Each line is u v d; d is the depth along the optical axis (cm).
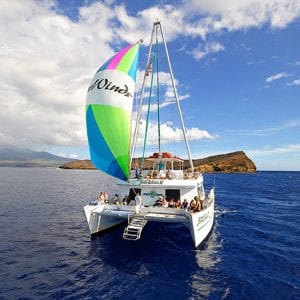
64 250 1338
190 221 1247
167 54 1808
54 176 10362
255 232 1717
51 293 920
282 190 4909
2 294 914
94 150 1460
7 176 10169
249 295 908
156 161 1816
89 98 1485
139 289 945
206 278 1031
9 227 1825
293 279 1030
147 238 1505
